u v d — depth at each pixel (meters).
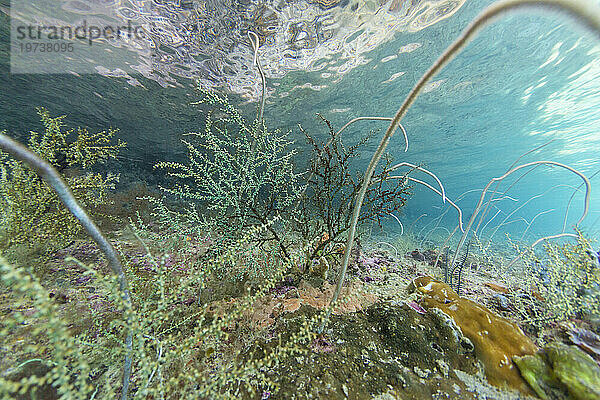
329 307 1.92
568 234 2.73
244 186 3.34
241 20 6.00
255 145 3.44
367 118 2.62
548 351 1.90
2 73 8.12
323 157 3.10
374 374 1.84
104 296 2.32
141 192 8.50
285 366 1.83
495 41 6.94
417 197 37.69
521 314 2.73
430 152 16.33
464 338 2.10
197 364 1.86
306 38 6.68
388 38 6.85
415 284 3.05
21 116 11.46
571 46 7.04
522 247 3.29
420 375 1.87
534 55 7.44
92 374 1.68
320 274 3.25
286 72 8.00
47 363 1.12
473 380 1.86
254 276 3.10
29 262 3.11
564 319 2.43
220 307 2.55
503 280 3.36
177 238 3.15
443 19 6.28
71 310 2.33
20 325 1.94
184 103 9.67
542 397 1.71
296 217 3.47
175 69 7.76
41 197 3.32
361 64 7.83
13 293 2.21
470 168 20.94
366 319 2.43
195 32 6.35
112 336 1.62
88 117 11.10
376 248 6.21
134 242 4.55
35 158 0.81
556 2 0.74
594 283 2.38
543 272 2.89
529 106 10.41
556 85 8.87
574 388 1.64
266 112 10.40
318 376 1.76
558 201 46.72
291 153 3.50
